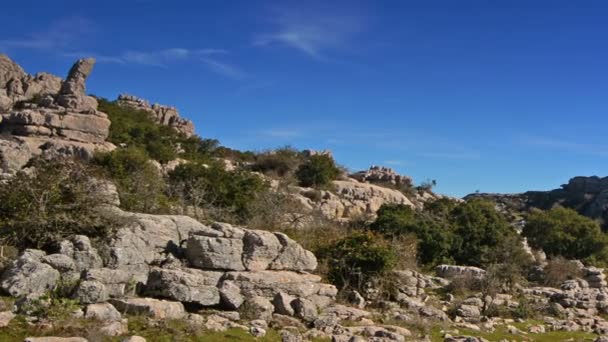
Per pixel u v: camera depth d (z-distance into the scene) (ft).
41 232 63.21
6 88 221.46
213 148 257.34
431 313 75.25
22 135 164.96
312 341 55.83
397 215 146.30
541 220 197.98
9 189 67.56
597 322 88.12
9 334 44.29
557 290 106.83
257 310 60.29
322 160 220.02
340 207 197.47
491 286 92.02
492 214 157.99
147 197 91.45
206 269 65.51
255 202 121.08
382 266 80.94
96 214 65.92
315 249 85.61
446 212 167.63
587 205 366.02
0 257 58.65
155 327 50.60
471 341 60.08
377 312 72.28
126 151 140.77
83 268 58.49
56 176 69.36
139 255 63.98
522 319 84.17
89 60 197.47
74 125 169.99
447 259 135.85
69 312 48.91
